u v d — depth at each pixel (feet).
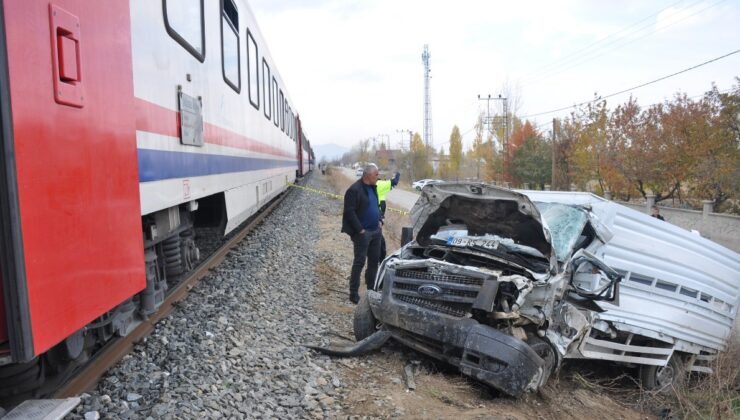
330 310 22.07
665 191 81.20
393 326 16.70
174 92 15.52
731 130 68.08
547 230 15.47
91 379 11.70
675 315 20.98
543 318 15.43
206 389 12.30
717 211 71.20
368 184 23.20
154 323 15.80
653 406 19.48
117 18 9.54
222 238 33.55
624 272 19.88
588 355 18.57
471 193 16.52
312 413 12.29
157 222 15.70
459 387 15.20
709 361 23.66
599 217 18.84
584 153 93.45
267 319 18.80
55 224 7.40
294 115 75.66
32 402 8.75
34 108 6.97
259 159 33.53
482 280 14.97
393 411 12.77
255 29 32.78
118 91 9.52
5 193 6.49
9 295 6.63
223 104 22.27
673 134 73.87
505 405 14.67
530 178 125.18
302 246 36.42
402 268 16.61
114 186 9.27
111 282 9.09
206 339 15.37
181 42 16.20
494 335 14.32
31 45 6.92
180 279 20.86
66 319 7.65
